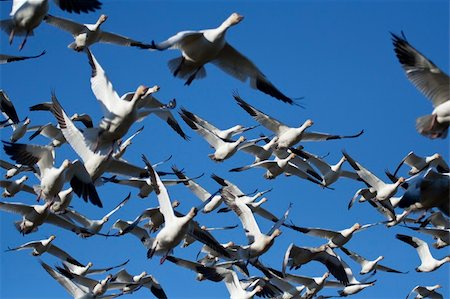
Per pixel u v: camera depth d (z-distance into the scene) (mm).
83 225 19219
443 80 12406
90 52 14602
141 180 19500
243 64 14055
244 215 18000
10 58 16906
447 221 20672
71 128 15156
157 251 15383
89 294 19203
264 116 20969
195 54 13500
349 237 19922
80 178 15430
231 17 13328
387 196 20469
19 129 19719
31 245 19094
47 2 14211
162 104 20109
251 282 19312
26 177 20406
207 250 19250
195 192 20969
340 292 20297
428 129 12844
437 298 22062
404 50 12406
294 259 19703
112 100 14344
